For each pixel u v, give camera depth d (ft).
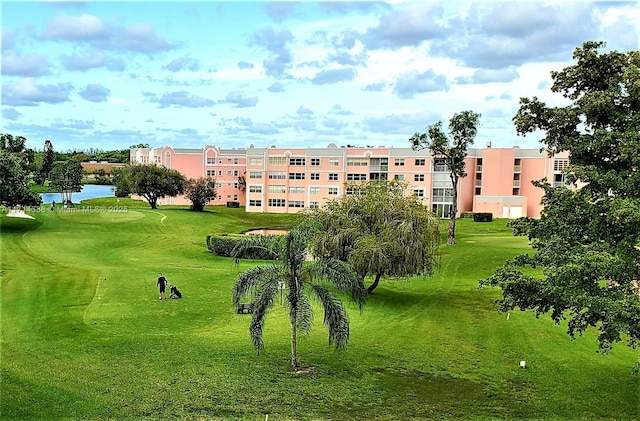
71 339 68.54
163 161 363.35
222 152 362.74
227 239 157.69
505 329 81.35
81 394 51.67
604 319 48.16
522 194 281.95
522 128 60.85
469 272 135.03
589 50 56.70
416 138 196.34
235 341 71.46
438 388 57.88
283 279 61.36
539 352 70.64
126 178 289.33
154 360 62.13
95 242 170.81
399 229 97.81
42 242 162.30
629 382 60.54
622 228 51.55
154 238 188.24
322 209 107.86
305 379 58.65
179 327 77.20
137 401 50.83
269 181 304.91
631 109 55.93
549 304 56.18
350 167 292.81
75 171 332.19
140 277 112.16
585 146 55.93
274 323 81.61
